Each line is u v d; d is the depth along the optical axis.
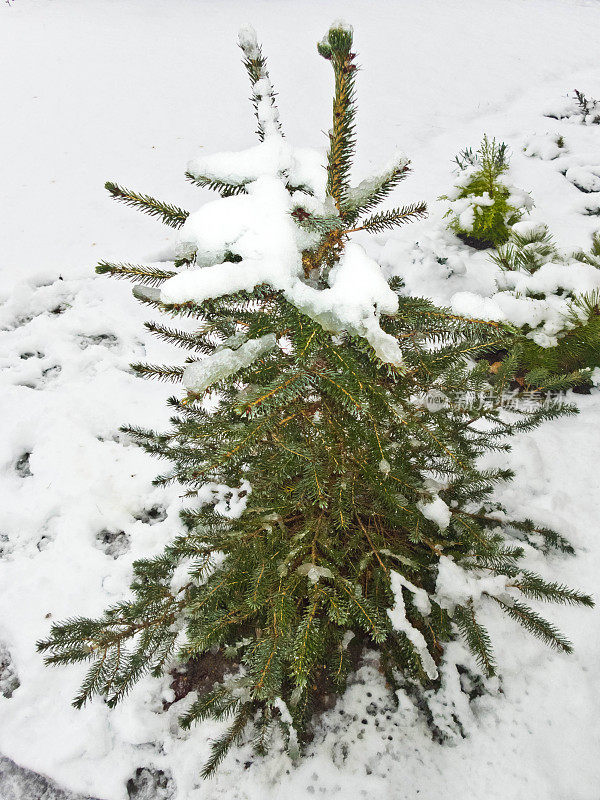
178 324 3.89
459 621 1.91
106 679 1.78
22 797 1.86
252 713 1.92
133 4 11.22
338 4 11.15
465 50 8.79
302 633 1.50
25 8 10.86
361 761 1.85
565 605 2.19
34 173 5.91
